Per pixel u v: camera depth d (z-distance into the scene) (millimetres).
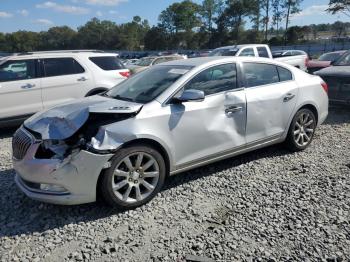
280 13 82375
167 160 4312
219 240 3430
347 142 6352
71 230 3697
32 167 3814
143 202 4129
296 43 71125
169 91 4387
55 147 3818
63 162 3707
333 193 4301
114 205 3957
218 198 4297
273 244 3326
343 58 9539
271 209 3975
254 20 88562
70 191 3775
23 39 113438
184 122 4355
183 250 3305
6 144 7066
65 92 8078
